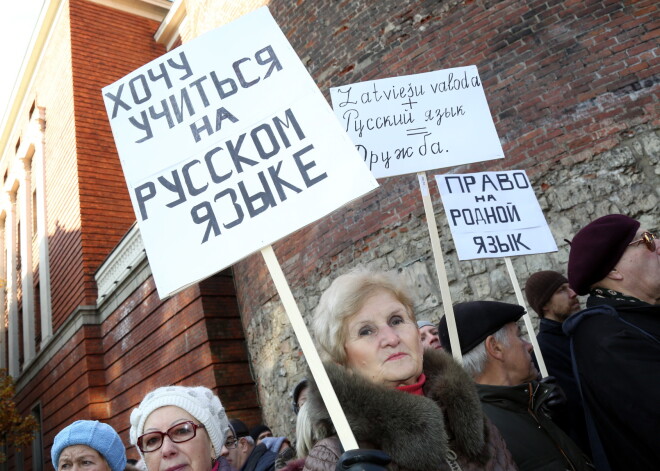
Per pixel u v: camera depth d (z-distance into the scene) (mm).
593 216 4918
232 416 7770
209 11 9516
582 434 2705
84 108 13062
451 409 1598
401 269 5855
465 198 3273
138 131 2002
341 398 1468
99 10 14367
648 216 4695
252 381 8180
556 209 5117
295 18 7438
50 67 15117
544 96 5422
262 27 2055
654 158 4781
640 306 2049
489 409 2104
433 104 3018
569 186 5090
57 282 13648
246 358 8344
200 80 2027
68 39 13672
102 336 11625
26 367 15234
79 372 11625
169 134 1975
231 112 1948
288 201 1771
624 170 4875
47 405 13430
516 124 5496
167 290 1765
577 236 2305
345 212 6520
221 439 2191
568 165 5137
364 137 2930
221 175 1866
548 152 5262
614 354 1874
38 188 15273
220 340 8281
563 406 2568
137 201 1900
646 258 2148
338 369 1532
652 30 5164
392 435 1405
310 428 1948
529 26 5676
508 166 5445
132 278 10367
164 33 14586
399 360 1615
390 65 6391
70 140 13062
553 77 5430
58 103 14258
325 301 1751
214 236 1792
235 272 8820
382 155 2896
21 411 15680
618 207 4824
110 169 12883
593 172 5008
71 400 11961
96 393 11180
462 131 2980
